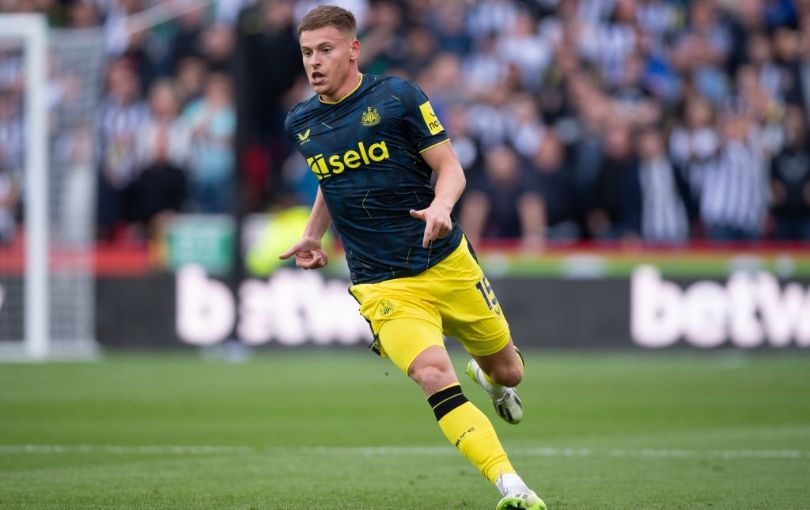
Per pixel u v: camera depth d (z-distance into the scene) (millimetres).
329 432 29516
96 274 53562
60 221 53531
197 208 58938
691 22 64875
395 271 18062
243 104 55500
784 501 19672
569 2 64188
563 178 58469
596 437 28625
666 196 58219
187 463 24281
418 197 18094
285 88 62594
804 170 60562
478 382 20766
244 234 52969
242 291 52750
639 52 63312
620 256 52281
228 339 52781
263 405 35156
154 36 61875
